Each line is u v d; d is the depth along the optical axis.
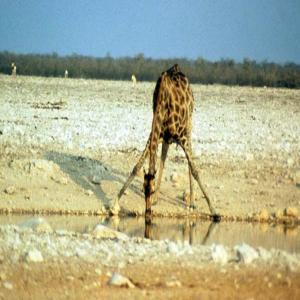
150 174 58.56
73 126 105.25
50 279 37.94
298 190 68.88
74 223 57.16
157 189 63.06
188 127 61.56
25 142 86.56
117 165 74.38
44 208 61.22
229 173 73.75
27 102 141.25
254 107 155.25
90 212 61.25
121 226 56.88
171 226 57.62
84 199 63.50
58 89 180.12
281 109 153.75
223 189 67.75
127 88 197.62
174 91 60.47
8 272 38.97
